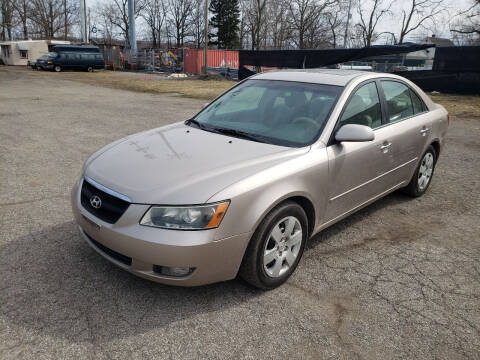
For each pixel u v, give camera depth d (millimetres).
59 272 3270
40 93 17375
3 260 3416
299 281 3293
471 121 11734
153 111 12375
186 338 2604
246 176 2854
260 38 57188
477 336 2729
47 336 2566
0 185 5227
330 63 21828
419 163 4980
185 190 2707
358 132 3307
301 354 2512
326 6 50438
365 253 3799
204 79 28719
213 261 2711
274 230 2998
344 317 2873
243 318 2814
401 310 2971
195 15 79125
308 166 3197
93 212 2959
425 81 19922
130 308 2867
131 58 44031
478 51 18219
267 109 3893
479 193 5578
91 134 8594
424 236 4203
